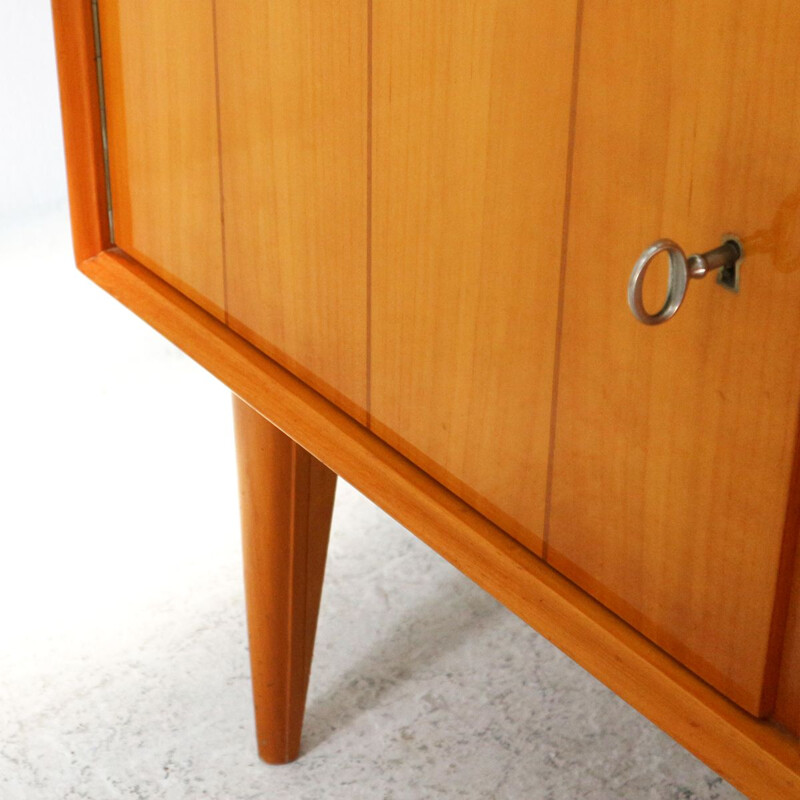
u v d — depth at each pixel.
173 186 0.67
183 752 0.97
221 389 1.46
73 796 0.93
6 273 1.71
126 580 1.15
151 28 0.63
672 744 0.96
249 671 1.05
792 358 0.39
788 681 0.45
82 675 1.04
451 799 0.92
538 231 0.47
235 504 1.26
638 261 0.38
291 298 0.62
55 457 1.33
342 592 1.14
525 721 0.99
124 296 0.73
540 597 0.53
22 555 1.18
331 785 0.94
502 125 0.46
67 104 0.70
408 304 0.55
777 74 0.37
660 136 0.41
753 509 0.43
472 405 0.53
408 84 0.50
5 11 1.81
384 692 1.02
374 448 0.60
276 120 0.58
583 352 0.47
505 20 0.45
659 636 0.49
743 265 0.40
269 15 0.55
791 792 0.45
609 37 0.41
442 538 0.57
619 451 0.47
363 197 0.55
